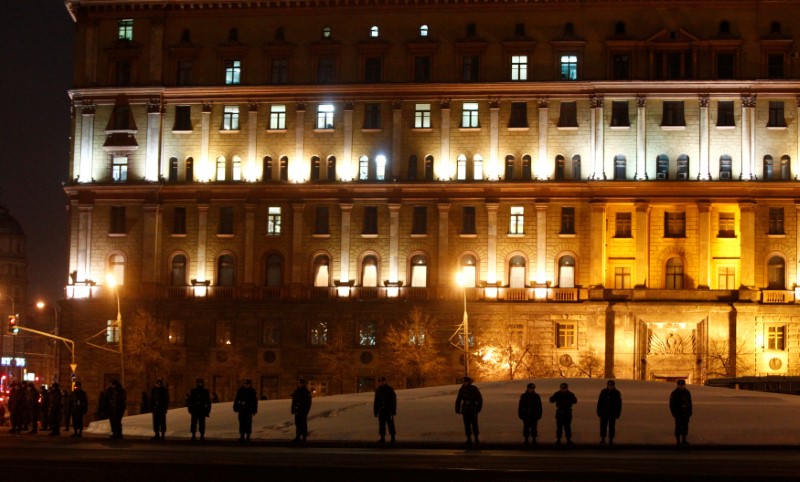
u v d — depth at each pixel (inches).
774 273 4463.6
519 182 4522.6
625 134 4515.3
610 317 4419.3
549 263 4505.4
